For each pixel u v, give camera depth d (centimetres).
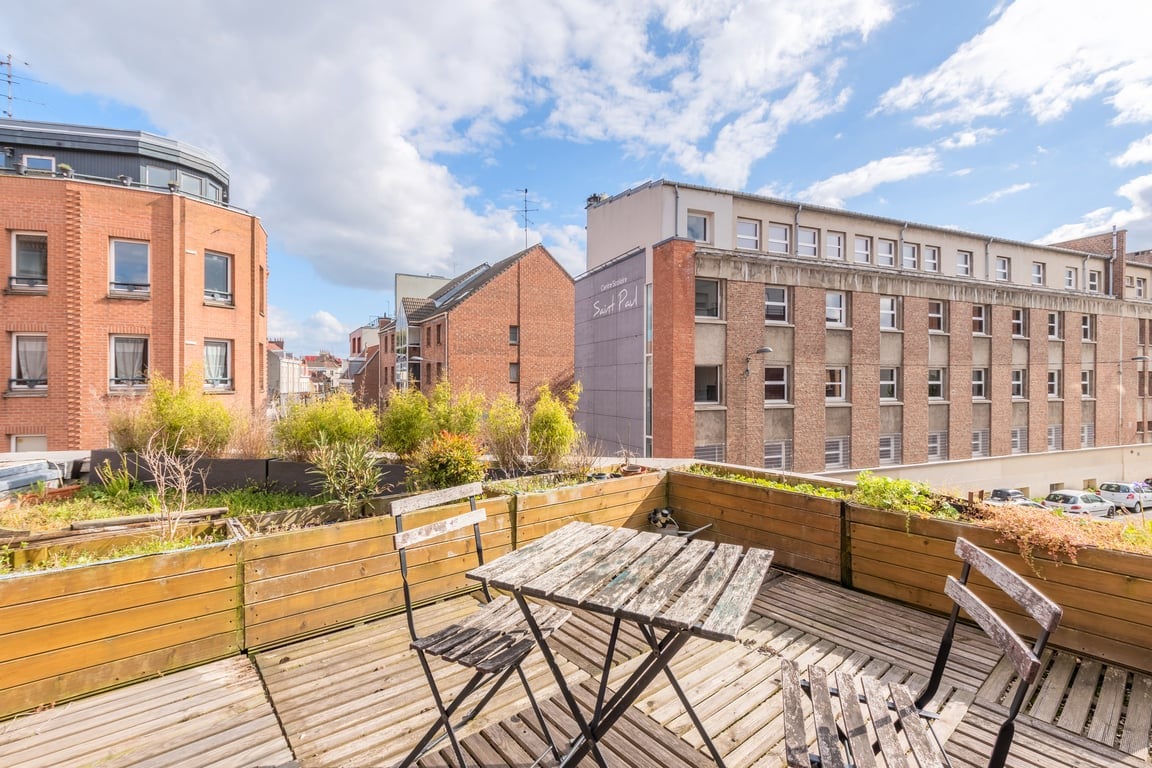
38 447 1552
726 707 327
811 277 1719
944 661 243
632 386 1648
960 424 1991
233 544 380
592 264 2161
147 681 347
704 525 638
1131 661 357
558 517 564
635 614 193
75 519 578
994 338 2083
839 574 521
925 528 463
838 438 1762
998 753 178
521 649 250
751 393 1617
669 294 1484
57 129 1844
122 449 830
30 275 1571
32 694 310
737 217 1886
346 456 659
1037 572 399
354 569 431
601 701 239
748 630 432
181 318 1692
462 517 307
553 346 2848
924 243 2205
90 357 1580
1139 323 2569
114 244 1631
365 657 384
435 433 791
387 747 291
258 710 322
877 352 1831
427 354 3111
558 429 767
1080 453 2312
